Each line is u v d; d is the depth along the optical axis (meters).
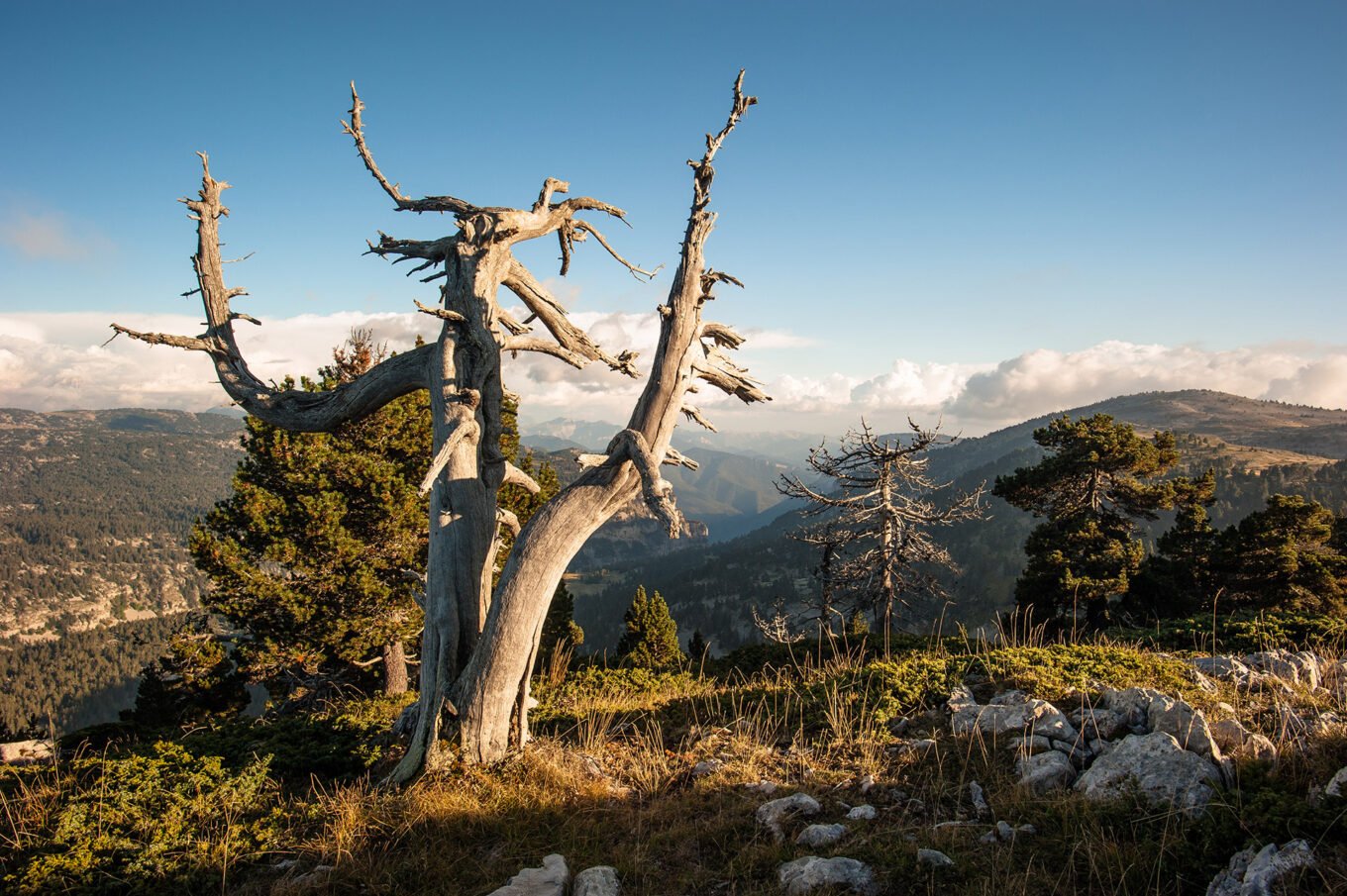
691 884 4.59
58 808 6.32
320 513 16.31
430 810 5.98
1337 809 3.80
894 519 21.19
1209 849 3.96
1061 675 7.12
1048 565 22.44
